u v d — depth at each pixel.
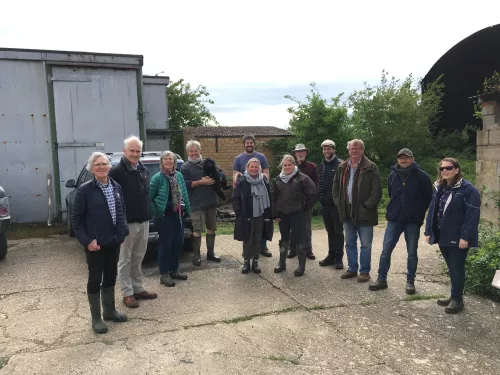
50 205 9.23
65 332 3.83
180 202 5.10
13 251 7.00
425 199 4.72
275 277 5.39
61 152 9.46
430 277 5.34
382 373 3.12
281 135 13.84
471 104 16.44
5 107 9.14
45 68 9.25
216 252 6.75
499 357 3.36
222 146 13.65
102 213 3.71
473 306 4.39
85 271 5.80
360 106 15.38
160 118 12.12
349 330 3.84
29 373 3.12
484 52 15.56
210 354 3.41
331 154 5.74
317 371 3.16
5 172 9.27
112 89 9.70
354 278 5.34
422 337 3.70
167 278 5.11
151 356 3.37
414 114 15.23
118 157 6.45
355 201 5.10
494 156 6.27
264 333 3.79
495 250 4.82
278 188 5.47
